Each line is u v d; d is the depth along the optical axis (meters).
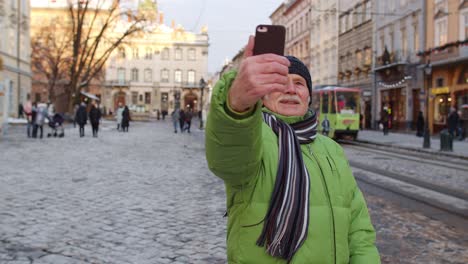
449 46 27.17
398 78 34.31
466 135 26.89
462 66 27.12
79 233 5.96
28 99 47.41
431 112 30.53
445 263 5.13
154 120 71.56
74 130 33.81
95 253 5.18
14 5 42.56
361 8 41.69
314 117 2.18
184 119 34.38
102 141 22.64
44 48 53.16
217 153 1.75
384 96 37.41
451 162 15.52
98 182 9.97
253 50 1.65
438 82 29.69
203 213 7.19
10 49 41.97
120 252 5.24
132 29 43.44
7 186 9.29
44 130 32.03
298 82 2.16
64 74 60.28
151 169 12.26
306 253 1.90
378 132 35.88
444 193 9.29
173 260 5.01
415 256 5.35
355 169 13.17
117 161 13.95
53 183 9.74
